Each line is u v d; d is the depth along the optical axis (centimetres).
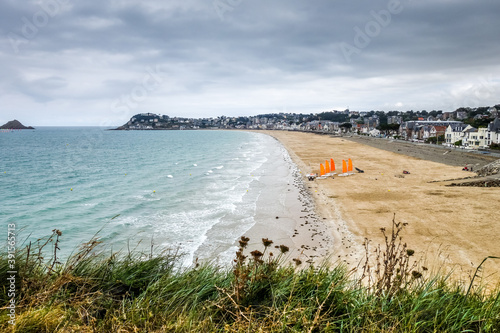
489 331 329
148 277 436
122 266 449
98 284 394
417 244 1764
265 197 2988
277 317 334
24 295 347
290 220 2280
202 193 3166
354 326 333
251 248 1766
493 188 3134
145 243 1809
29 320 300
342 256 1647
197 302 382
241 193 3161
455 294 404
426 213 2361
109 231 2017
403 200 2786
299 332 311
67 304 343
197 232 2011
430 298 378
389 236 1922
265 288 399
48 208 2614
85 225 2142
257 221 2250
